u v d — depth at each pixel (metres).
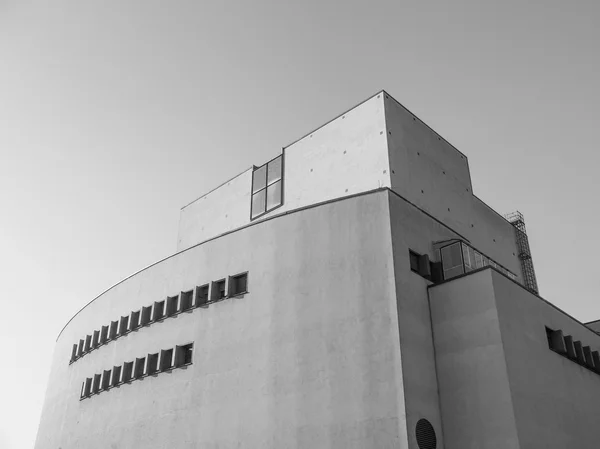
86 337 40.31
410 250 27.80
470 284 26.39
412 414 23.11
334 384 24.80
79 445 35.41
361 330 25.42
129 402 32.53
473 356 25.02
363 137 34.09
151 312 34.56
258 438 25.59
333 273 27.36
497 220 41.72
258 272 29.77
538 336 27.55
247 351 28.06
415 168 34.06
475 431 23.73
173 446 28.61
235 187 41.81
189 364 30.23
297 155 37.69
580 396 28.88
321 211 29.22
